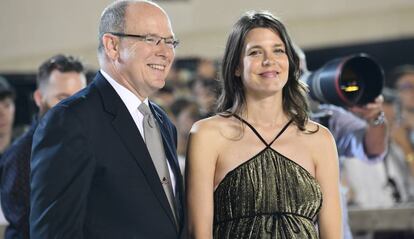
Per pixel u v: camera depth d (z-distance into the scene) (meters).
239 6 12.66
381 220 7.83
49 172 4.41
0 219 7.19
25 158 5.79
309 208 5.10
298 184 5.10
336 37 12.50
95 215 4.54
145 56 4.80
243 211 5.04
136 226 4.58
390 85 10.85
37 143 4.52
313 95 6.20
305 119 5.30
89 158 4.51
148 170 4.70
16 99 9.43
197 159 5.16
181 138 9.26
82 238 4.43
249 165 5.10
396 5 12.27
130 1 4.90
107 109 4.71
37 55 12.45
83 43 12.49
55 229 4.34
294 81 5.30
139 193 4.63
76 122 4.53
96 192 4.57
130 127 4.74
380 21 12.32
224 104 5.40
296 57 5.27
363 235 8.41
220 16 12.73
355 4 12.39
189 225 5.11
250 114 5.26
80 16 12.48
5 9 12.38
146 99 4.99
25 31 12.42
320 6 12.66
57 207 4.36
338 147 6.48
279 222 5.01
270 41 5.14
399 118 10.12
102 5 12.46
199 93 10.47
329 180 5.27
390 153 9.31
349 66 6.04
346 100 5.93
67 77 6.07
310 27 12.52
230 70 5.29
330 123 6.44
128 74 4.83
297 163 5.16
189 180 5.17
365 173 8.86
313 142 5.27
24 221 5.71
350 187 8.84
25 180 5.75
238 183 5.07
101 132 4.63
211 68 10.76
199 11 12.66
